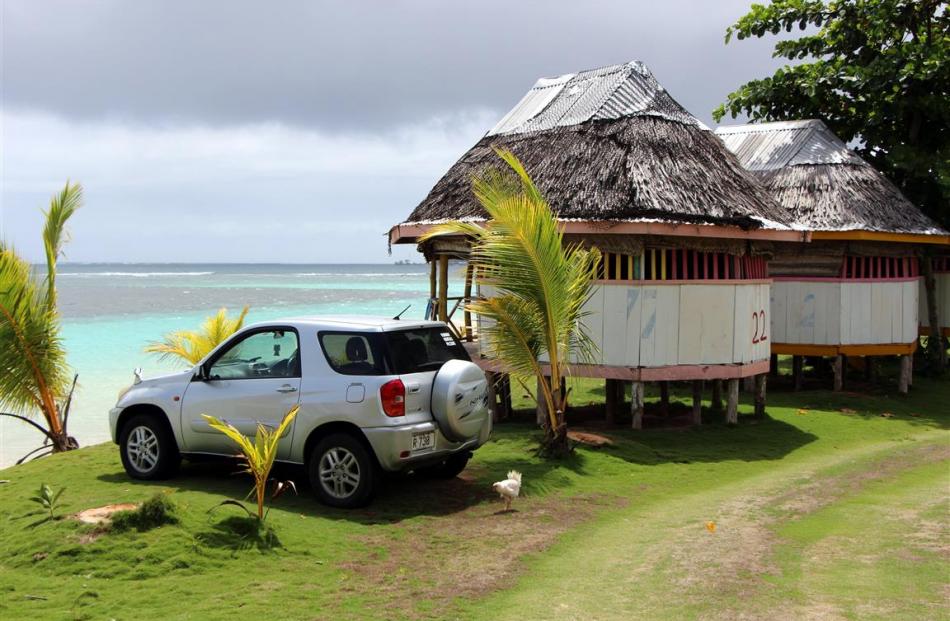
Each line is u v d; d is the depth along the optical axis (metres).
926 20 21.30
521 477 9.05
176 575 6.00
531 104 15.97
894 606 5.37
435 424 8.05
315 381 8.07
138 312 47.12
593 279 11.71
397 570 6.29
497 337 10.10
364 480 7.79
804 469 10.63
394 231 14.09
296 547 6.67
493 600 5.66
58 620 5.13
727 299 12.66
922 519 7.84
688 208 12.08
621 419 13.86
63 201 14.34
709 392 16.98
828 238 16.27
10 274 12.22
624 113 13.74
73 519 6.80
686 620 5.20
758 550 6.85
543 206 9.67
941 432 13.48
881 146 22.08
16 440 16.11
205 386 8.68
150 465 8.94
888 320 16.97
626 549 6.92
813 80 21.05
